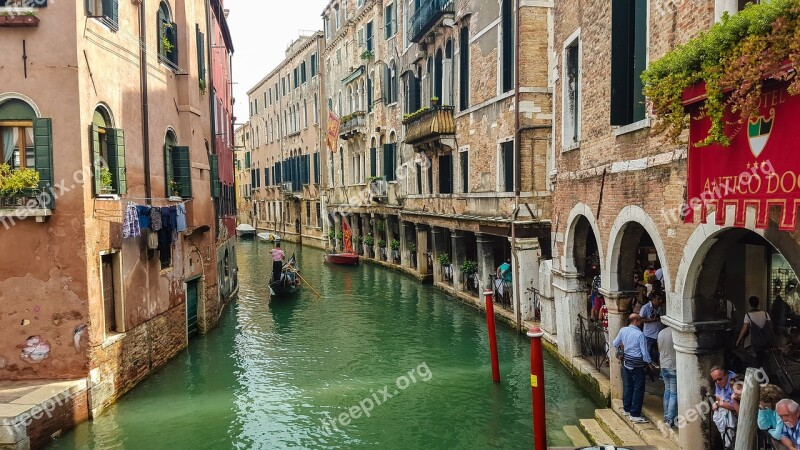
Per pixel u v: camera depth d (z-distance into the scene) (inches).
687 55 206.7
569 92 441.4
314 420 396.8
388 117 1076.5
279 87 1876.2
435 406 410.9
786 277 330.0
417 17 857.5
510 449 342.6
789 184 176.1
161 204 503.5
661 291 391.9
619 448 278.2
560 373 452.1
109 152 408.2
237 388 458.9
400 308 743.7
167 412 406.9
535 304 573.3
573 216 421.7
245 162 2459.4
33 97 365.4
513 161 589.3
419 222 912.9
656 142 287.7
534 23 561.9
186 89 563.8
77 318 375.2
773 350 297.1
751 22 172.6
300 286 933.8
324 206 1502.2
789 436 214.5
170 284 525.7
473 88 698.2
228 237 858.1
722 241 245.8
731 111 193.2
